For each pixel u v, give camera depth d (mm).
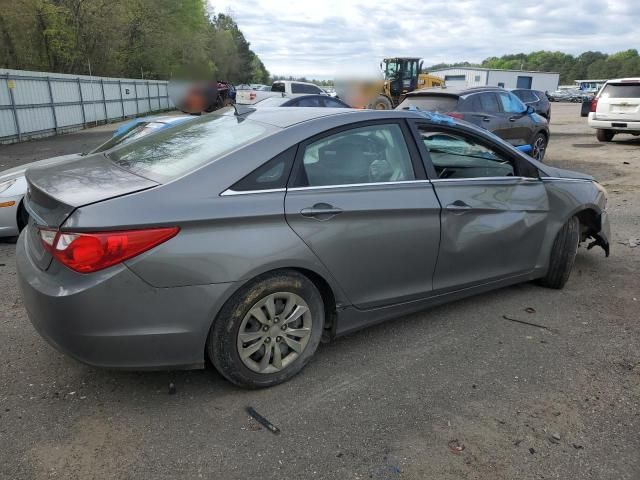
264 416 2773
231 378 2883
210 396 2941
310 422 2730
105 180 2844
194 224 2590
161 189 2650
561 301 4324
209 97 25266
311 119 3186
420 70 23859
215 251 2637
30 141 18328
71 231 2461
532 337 3693
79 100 23609
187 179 2713
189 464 2420
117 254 2453
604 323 3930
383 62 23938
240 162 2832
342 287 3139
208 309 2664
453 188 3609
